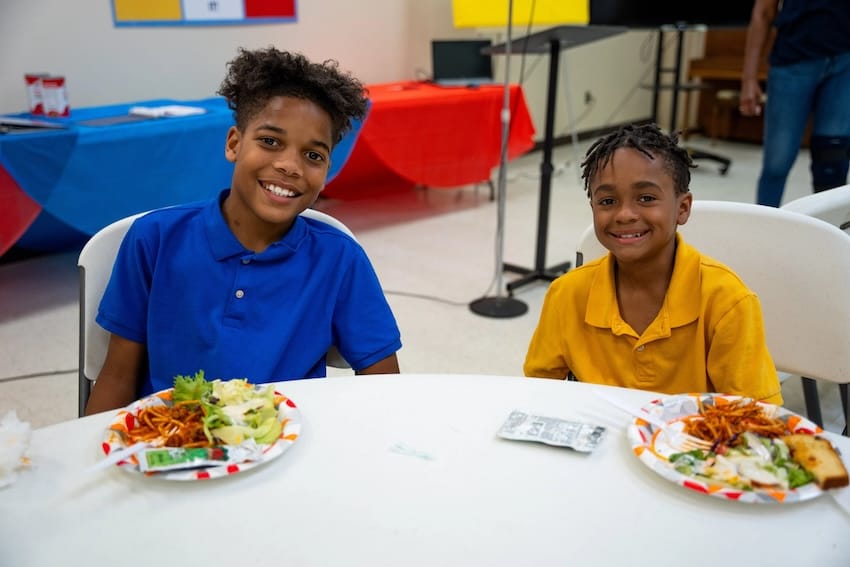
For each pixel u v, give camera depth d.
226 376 1.14
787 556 0.66
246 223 1.17
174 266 1.16
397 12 4.69
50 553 0.66
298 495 0.74
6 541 0.67
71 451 0.81
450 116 3.99
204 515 0.71
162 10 3.62
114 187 2.81
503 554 0.66
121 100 3.58
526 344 2.65
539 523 0.70
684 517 0.71
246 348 1.14
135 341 1.20
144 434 0.83
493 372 2.44
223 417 0.82
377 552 0.66
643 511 0.72
